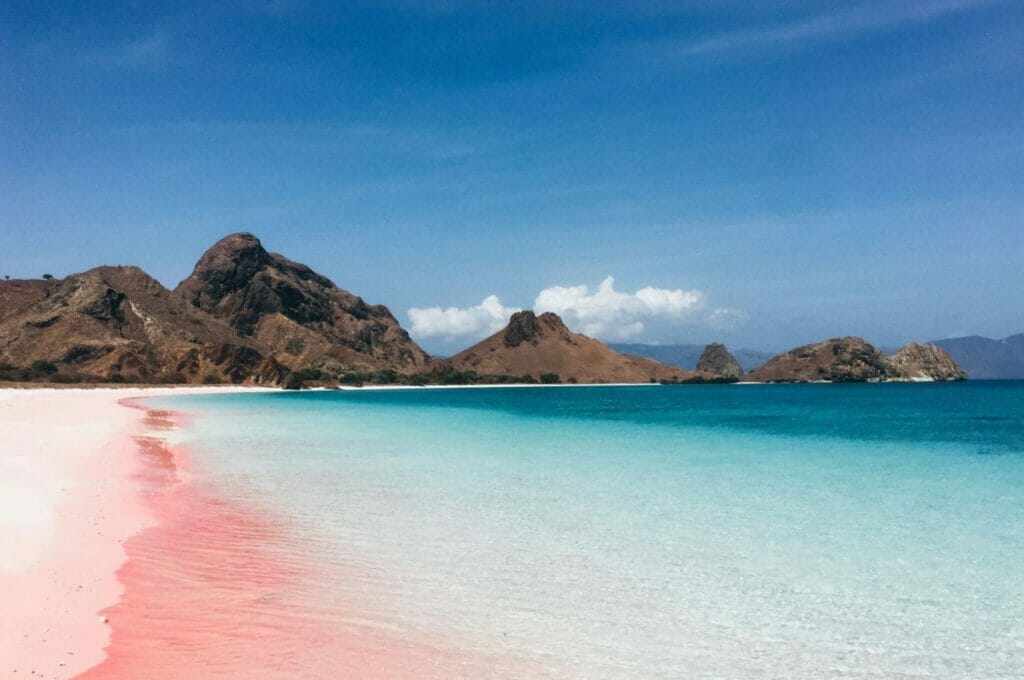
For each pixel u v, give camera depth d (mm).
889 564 13922
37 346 173375
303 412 77250
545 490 22984
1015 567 13727
